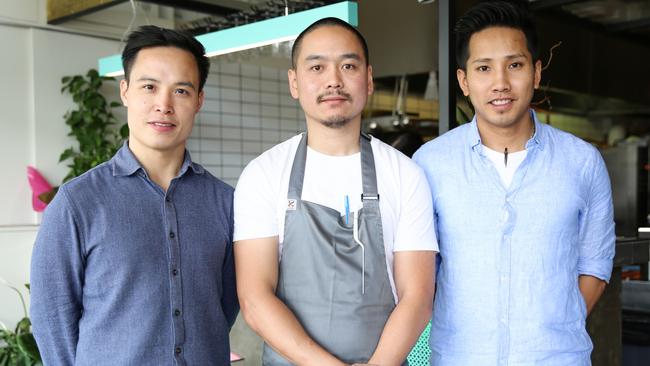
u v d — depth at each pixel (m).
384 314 1.46
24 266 3.52
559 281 1.57
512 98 1.57
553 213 1.58
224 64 4.25
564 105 5.41
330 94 1.46
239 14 2.69
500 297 1.56
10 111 3.51
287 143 1.58
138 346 1.37
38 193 3.46
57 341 1.39
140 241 1.42
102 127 3.72
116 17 3.84
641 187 2.97
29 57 3.57
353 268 1.45
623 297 2.96
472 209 1.61
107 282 1.38
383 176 1.51
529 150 1.62
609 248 1.72
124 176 1.46
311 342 1.39
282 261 1.48
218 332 1.50
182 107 1.49
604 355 2.37
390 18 3.75
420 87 5.23
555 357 1.54
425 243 1.51
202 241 1.50
